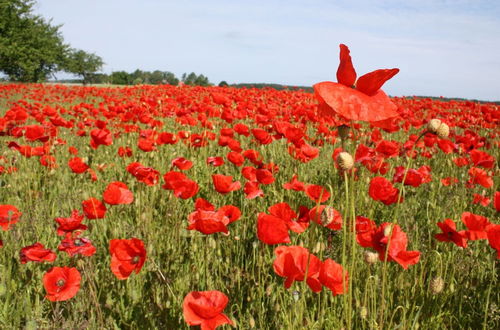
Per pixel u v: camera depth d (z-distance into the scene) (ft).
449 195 14.74
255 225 11.87
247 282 9.42
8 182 16.74
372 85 5.32
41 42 185.16
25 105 36.24
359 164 13.43
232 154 14.29
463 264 10.12
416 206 14.40
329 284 6.25
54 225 12.05
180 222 11.86
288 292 8.58
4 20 166.61
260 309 8.29
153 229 11.80
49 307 9.04
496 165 19.38
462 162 16.69
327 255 10.05
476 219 8.03
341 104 5.05
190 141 18.63
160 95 52.34
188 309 5.64
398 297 8.93
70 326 8.04
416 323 7.48
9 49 164.96
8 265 9.66
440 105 50.03
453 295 9.41
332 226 7.83
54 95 68.74
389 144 14.37
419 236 11.86
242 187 14.92
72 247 7.99
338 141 22.75
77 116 31.45
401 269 9.25
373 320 7.32
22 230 11.69
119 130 25.23
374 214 13.69
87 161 16.21
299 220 8.29
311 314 8.25
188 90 56.80
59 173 17.12
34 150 16.51
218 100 25.38
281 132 15.11
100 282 9.43
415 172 11.31
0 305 8.39
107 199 9.46
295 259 6.41
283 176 16.12
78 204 13.78
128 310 8.77
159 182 14.99
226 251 10.63
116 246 7.02
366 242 7.01
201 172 18.01
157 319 8.26
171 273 9.59
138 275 9.00
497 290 9.59
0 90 75.77
